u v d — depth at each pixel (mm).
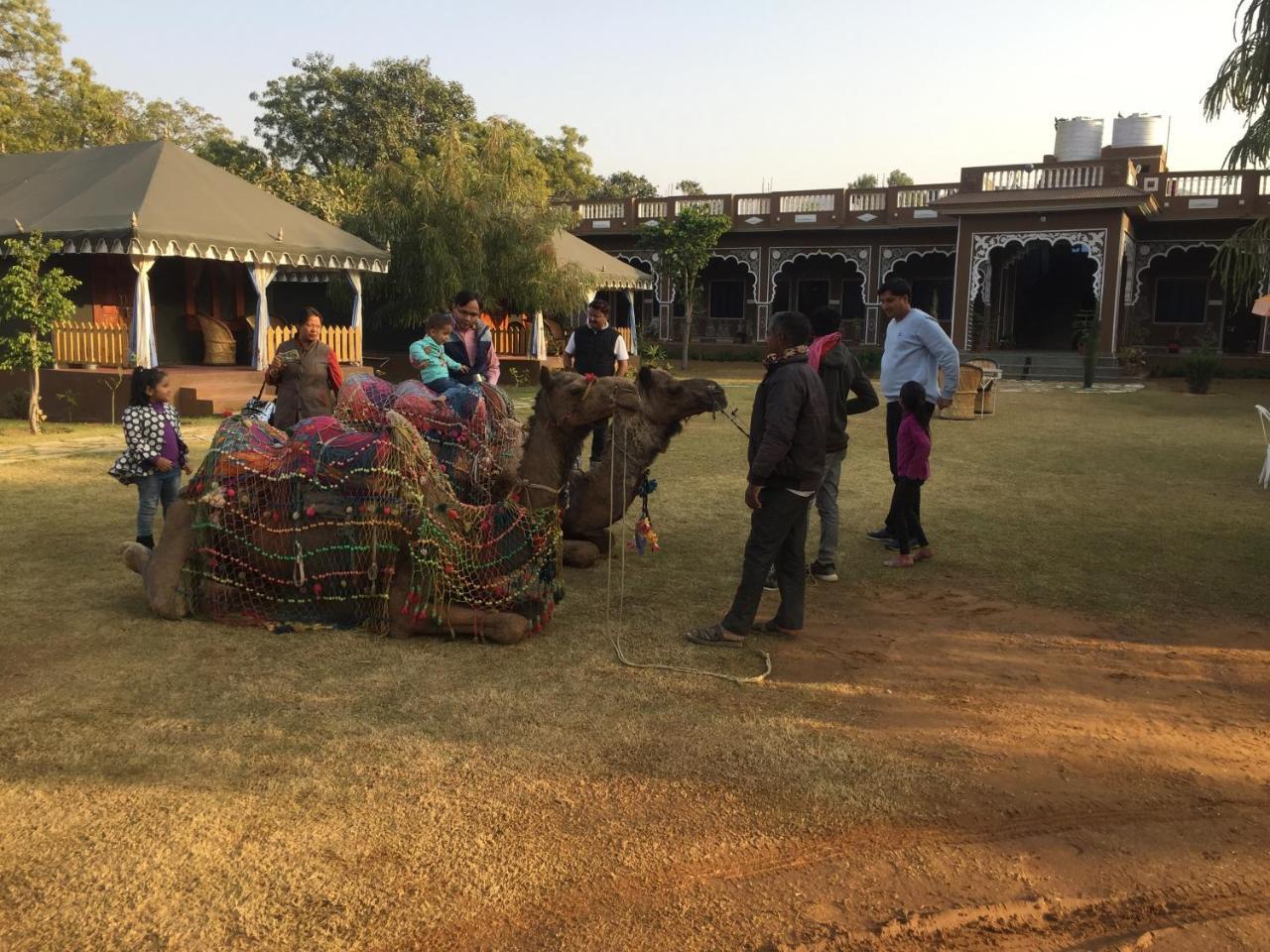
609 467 6988
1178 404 20781
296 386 7961
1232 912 3111
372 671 4984
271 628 5562
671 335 37781
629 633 5672
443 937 2920
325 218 32344
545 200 25344
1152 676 5121
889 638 5688
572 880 3221
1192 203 29438
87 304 18859
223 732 4246
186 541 5734
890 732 4387
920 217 33000
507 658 5215
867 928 2998
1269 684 5027
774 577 6820
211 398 16469
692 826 3561
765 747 4199
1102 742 4324
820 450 5387
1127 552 7738
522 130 46344
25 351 14102
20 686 4703
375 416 6141
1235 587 6793
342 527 5477
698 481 10789
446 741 4199
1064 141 31984
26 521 8297
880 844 3477
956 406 17781
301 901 3070
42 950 2824
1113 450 13609
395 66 43906
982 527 8641
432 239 21938
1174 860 3414
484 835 3471
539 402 5641
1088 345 24984
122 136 43406
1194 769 4082
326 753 4066
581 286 24297
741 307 38188
